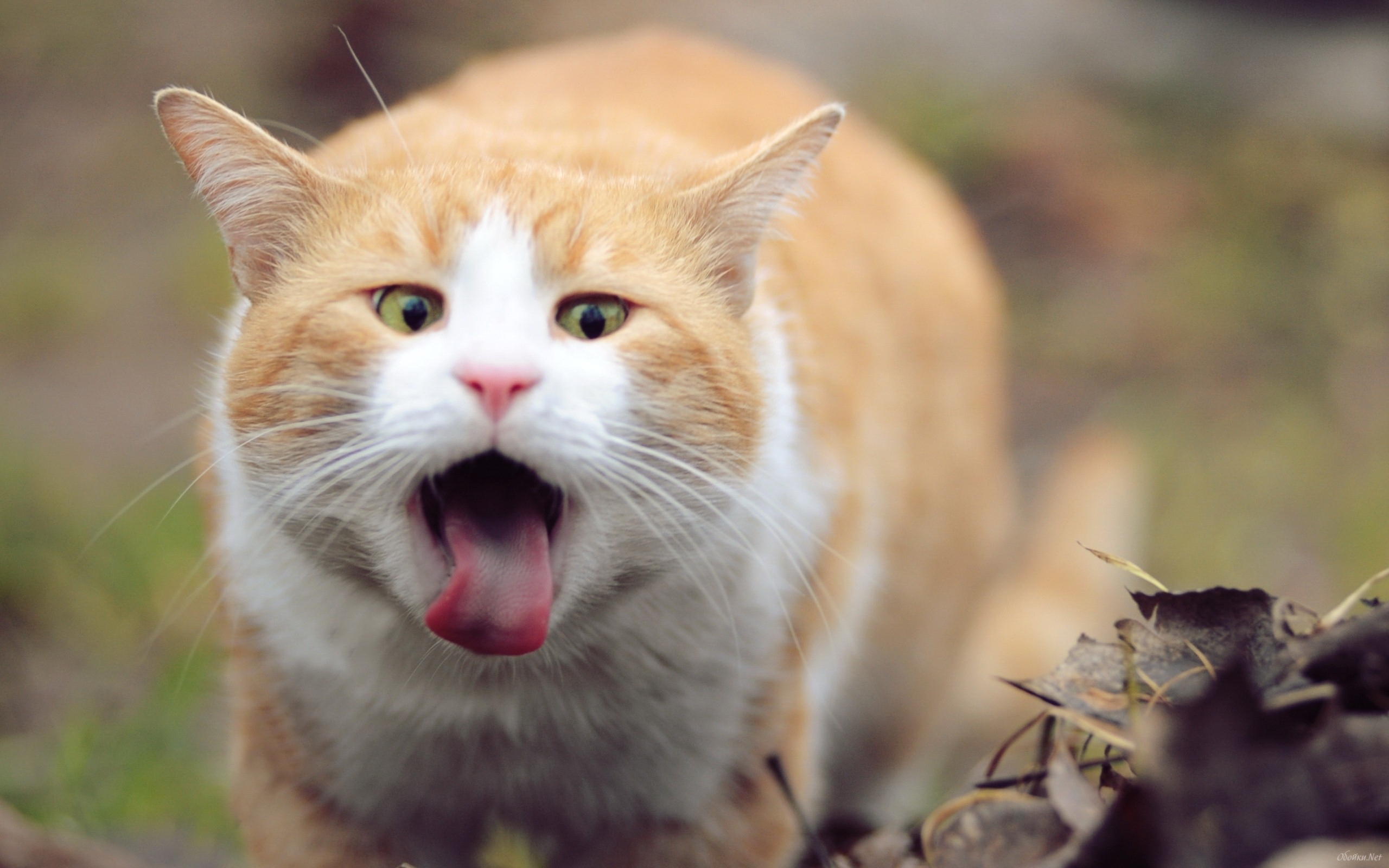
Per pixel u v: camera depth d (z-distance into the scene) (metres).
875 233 2.95
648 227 2.03
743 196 2.06
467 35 6.64
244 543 2.06
